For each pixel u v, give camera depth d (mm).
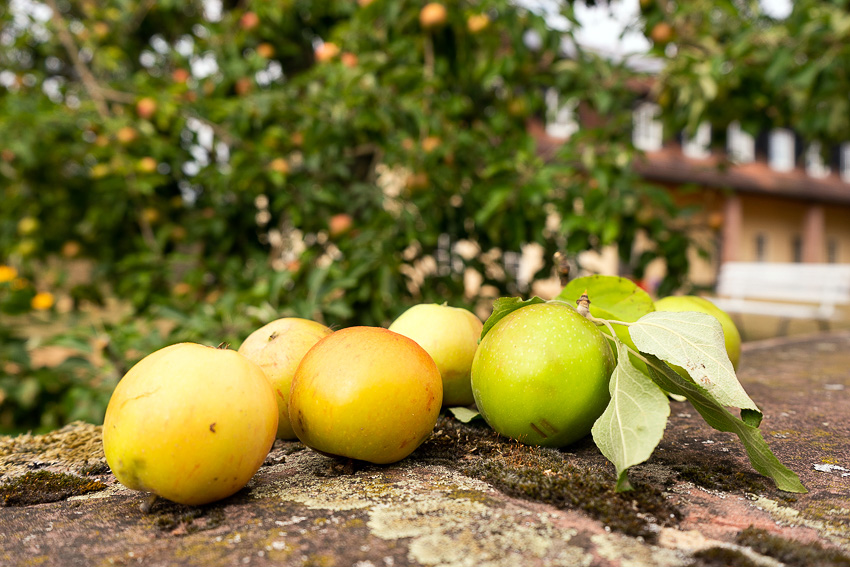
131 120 3334
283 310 2445
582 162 3264
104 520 696
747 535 612
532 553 572
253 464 724
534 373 869
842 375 1746
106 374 2654
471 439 996
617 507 686
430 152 3045
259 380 749
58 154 3516
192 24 4438
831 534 636
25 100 3391
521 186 2928
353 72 2973
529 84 3582
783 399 1392
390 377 812
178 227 3637
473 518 664
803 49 3234
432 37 3232
